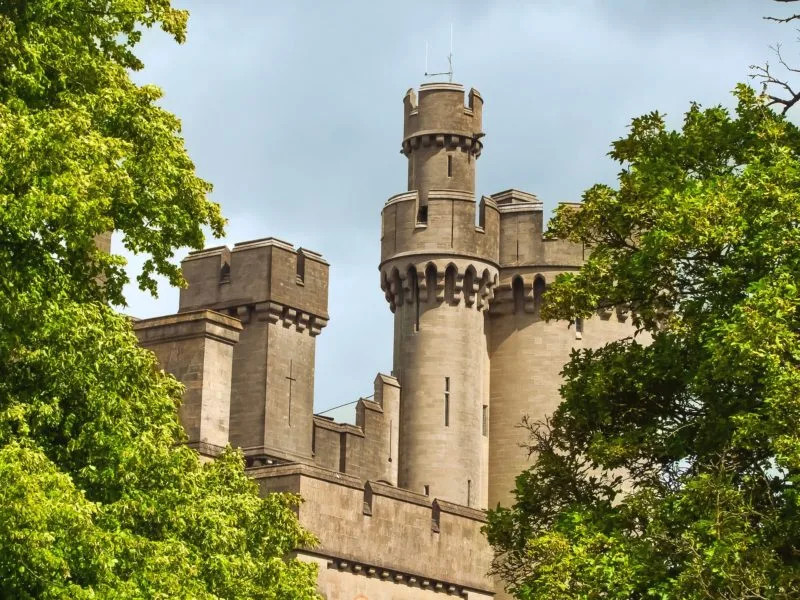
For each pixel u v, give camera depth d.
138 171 43.38
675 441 45.62
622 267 48.22
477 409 100.81
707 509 41.69
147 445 41.16
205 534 44.00
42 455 36.84
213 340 79.38
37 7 41.81
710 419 44.56
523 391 101.38
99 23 44.03
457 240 101.19
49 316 38.97
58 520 36.06
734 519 40.97
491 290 102.38
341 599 77.06
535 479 48.62
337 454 95.56
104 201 38.47
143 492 42.06
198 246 45.16
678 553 42.34
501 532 48.84
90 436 40.44
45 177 37.97
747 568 40.06
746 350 41.41
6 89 40.25
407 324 101.62
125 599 38.03
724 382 44.44
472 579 84.44
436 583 82.38
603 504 46.31
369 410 97.81
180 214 44.44
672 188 47.19
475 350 101.19
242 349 92.62
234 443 91.38
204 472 51.12
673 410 47.56
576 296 48.59
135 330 80.38
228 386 80.12
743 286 44.56
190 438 77.94
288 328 93.44
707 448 44.59
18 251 38.97
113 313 42.03
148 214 43.84
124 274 44.69
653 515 43.69
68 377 40.12
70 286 40.53
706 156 48.78
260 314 92.50
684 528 42.72
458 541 84.06
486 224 102.38
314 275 95.31
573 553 43.56
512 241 103.00
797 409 40.50
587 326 101.44
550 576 43.12
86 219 38.34
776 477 43.62
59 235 38.81
